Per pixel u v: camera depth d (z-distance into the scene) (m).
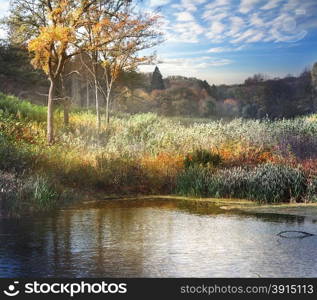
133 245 7.01
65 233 7.80
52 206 10.56
